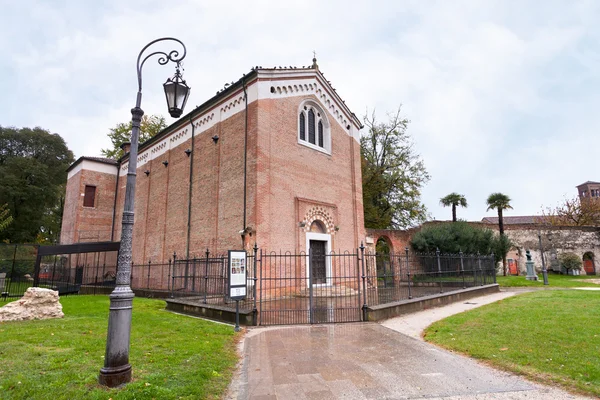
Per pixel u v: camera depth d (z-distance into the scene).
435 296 14.37
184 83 6.96
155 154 25.05
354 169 23.08
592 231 38.16
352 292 17.75
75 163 30.95
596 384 5.28
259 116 17.12
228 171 18.28
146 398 4.65
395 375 6.03
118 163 30.75
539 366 6.16
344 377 5.95
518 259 37.62
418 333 9.29
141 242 24.50
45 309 10.62
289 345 8.08
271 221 16.70
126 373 5.22
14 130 37.94
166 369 5.89
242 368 6.47
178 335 8.69
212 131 20.00
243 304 12.57
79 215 28.73
